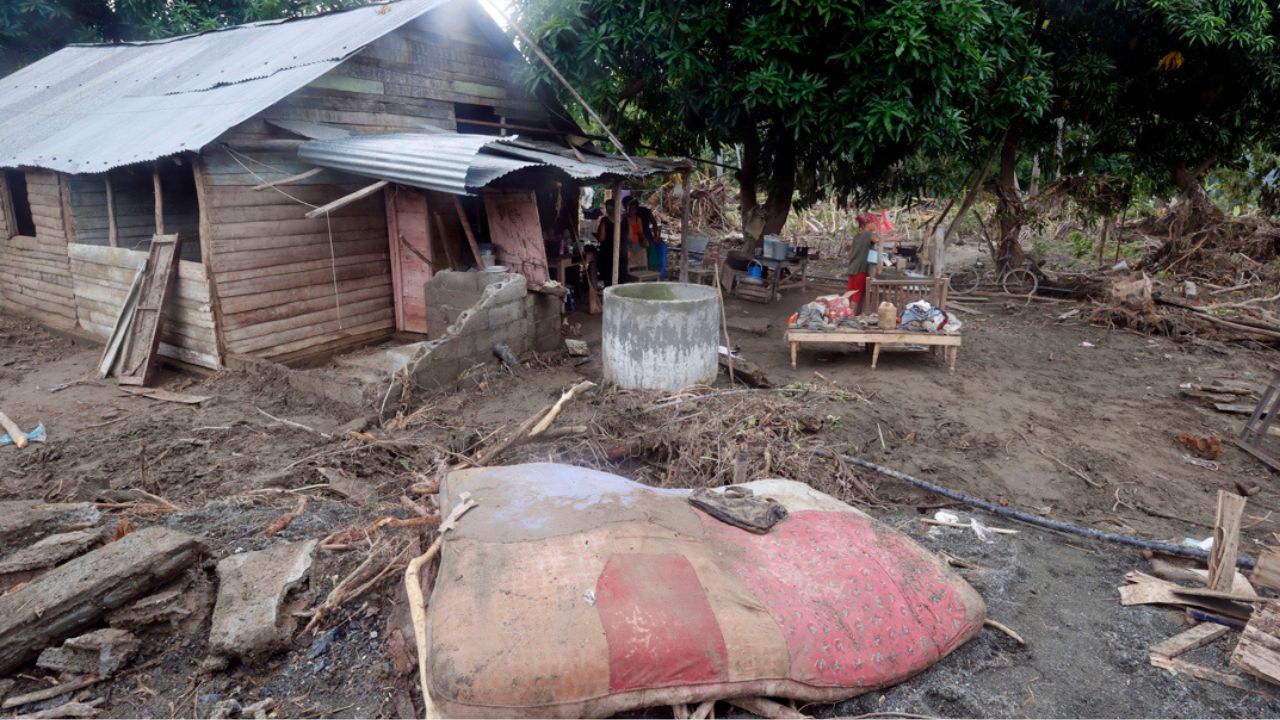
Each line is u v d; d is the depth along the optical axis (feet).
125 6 55.98
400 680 11.77
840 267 65.67
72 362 31.14
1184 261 55.11
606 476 14.87
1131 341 37.52
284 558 14.21
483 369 27.17
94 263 32.14
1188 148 52.90
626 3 37.27
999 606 14.42
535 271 36.42
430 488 16.75
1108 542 17.51
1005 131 48.21
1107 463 21.81
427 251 33.78
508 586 10.86
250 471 19.86
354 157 27.81
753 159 49.67
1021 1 44.06
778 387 26.81
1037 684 12.16
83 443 21.76
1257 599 13.70
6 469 19.99
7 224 37.32
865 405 24.98
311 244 31.24
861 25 34.50
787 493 15.26
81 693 11.71
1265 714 11.57
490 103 40.34
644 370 25.48
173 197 36.60
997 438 23.24
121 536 14.99
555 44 37.37
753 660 10.51
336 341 32.83
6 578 13.17
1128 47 46.85
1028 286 50.47
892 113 34.01
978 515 18.85
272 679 12.17
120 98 35.55
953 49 34.47
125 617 12.52
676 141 53.72
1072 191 53.11
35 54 58.70
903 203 60.08
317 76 28.73
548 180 41.93
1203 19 40.29
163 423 23.36
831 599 11.75
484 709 9.59
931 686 11.81
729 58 38.99
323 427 23.12
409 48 34.78
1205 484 21.08
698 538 12.56
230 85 31.42
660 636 10.25
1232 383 28.89
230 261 28.14
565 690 9.75
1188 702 11.82
